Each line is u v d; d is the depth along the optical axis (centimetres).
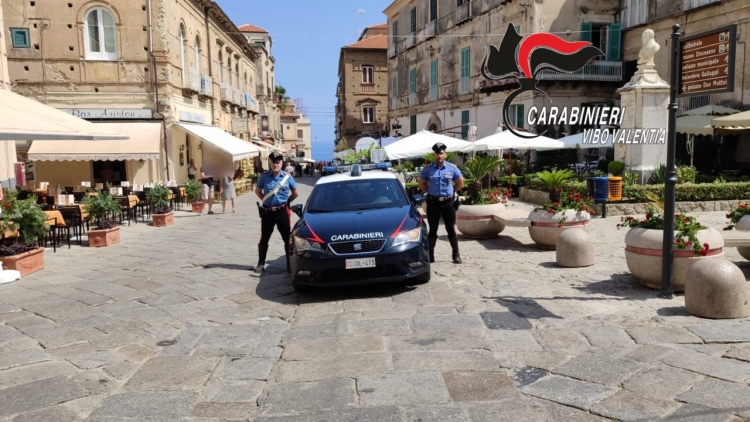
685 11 2053
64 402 389
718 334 451
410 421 341
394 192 789
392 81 4138
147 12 2019
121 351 490
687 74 540
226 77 3039
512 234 1081
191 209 1978
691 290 506
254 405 378
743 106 1873
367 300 636
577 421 332
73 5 1959
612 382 380
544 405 354
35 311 623
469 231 1024
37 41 1952
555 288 642
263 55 4569
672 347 433
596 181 1271
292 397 385
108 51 2025
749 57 1842
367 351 463
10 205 868
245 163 3475
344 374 418
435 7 3300
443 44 3212
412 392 381
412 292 659
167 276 804
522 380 393
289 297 675
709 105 1856
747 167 1919
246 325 562
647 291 609
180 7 2222
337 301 641
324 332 523
